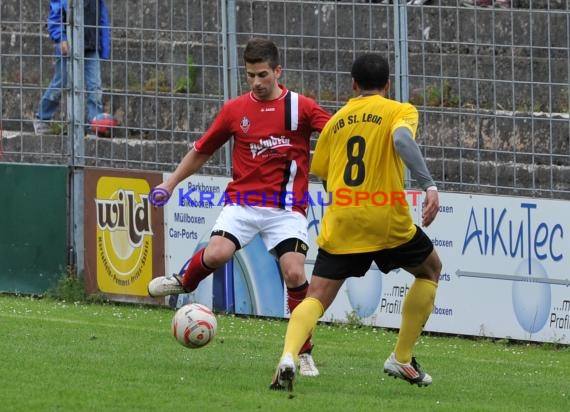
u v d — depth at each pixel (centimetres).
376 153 2688
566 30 4325
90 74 4619
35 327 3669
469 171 4278
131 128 4594
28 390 2566
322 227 2753
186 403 2494
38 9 5522
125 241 4525
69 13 4569
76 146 4603
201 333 2895
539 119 4191
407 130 2636
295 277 3062
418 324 2784
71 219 4609
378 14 4472
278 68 3073
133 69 4622
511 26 4209
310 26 4497
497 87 4306
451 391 2908
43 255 4638
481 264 4078
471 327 4094
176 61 4775
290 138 3092
